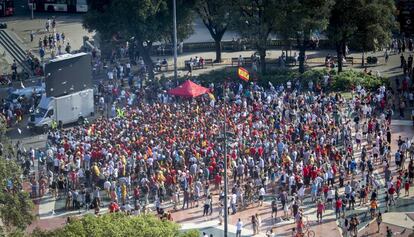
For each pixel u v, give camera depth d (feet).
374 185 437.99
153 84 600.39
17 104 578.66
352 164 458.50
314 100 548.72
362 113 536.42
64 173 471.21
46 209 445.37
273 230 412.16
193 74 640.17
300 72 611.06
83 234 285.02
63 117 560.61
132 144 479.41
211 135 482.69
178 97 568.82
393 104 563.07
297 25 589.73
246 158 465.88
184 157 466.29
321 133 493.77
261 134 492.13
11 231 346.74
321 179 440.86
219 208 436.76
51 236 293.84
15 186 356.79
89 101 571.69
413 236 358.02
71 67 557.74
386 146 478.59
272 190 456.04
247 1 610.24
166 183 446.60
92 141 491.31
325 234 407.23
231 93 568.41
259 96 561.84
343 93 578.25
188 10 640.58
